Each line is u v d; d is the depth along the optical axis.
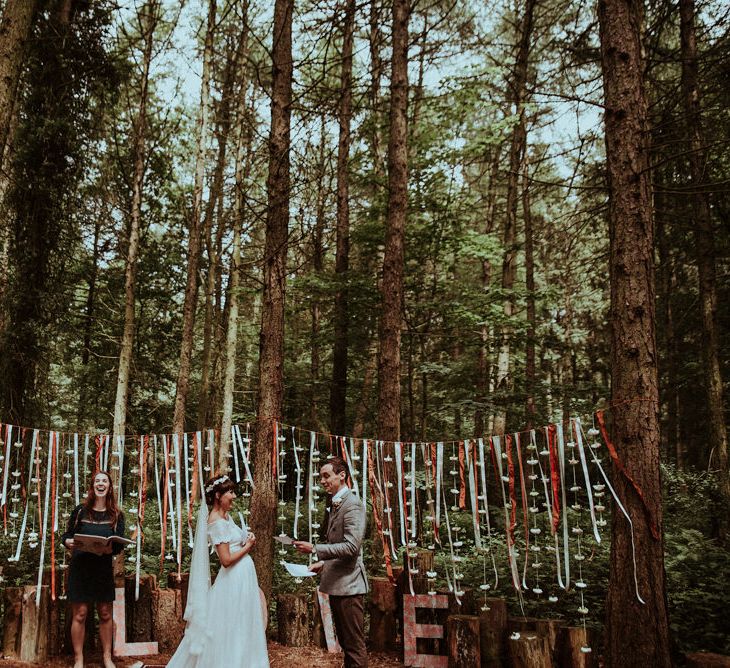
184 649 4.16
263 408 6.08
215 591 4.16
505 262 13.82
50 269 11.45
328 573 4.17
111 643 4.91
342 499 4.22
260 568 5.82
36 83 10.64
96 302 15.50
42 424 10.44
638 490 4.23
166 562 7.92
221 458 11.56
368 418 15.98
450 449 12.75
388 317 8.32
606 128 4.79
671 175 9.21
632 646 4.12
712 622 5.43
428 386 16.56
